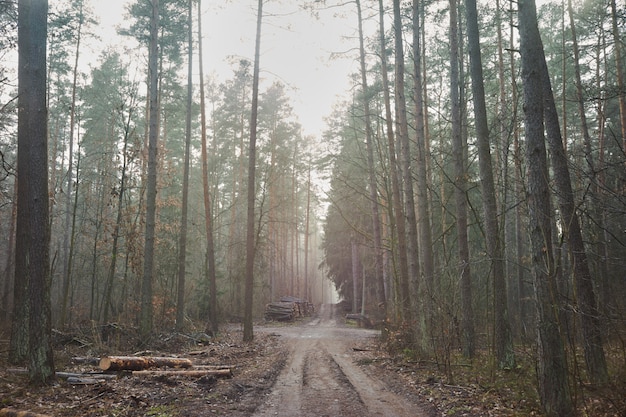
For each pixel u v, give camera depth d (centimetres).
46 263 916
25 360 1130
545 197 737
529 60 777
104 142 2905
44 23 952
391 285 3006
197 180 3925
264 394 926
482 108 1159
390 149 1912
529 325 1675
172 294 2494
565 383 689
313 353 1616
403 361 1323
